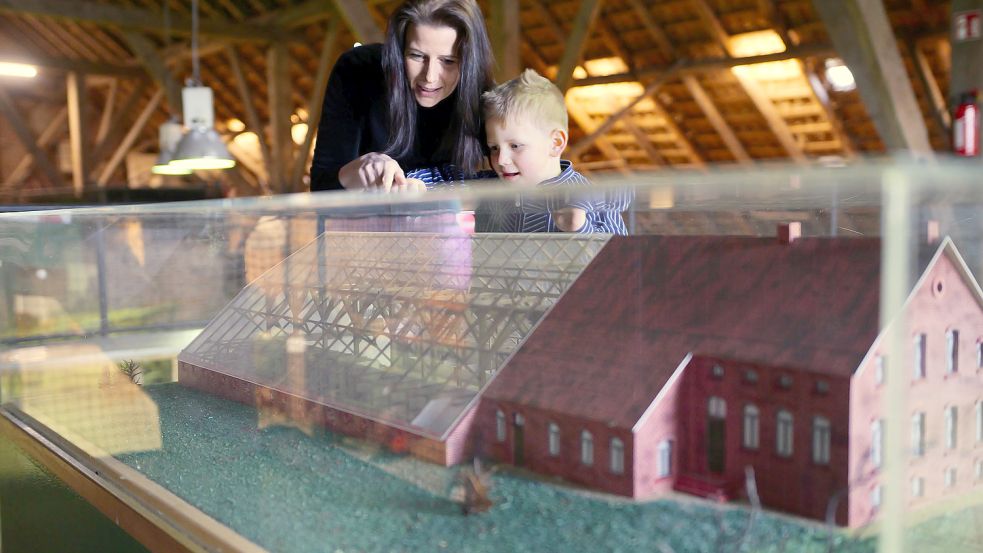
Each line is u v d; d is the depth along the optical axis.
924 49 6.36
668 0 7.46
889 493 0.50
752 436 0.57
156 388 1.18
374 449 0.84
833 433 0.53
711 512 0.58
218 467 0.97
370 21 6.85
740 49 7.64
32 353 1.57
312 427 0.93
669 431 0.61
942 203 0.57
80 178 13.18
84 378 1.34
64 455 1.36
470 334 0.76
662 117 9.25
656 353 0.63
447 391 0.77
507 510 0.68
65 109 15.23
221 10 10.51
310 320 0.96
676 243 0.64
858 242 0.54
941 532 0.58
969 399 0.60
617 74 8.73
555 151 1.54
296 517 0.79
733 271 0.60
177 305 1.17
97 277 1.31
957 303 0.59
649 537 0.61
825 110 7.74
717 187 0.54
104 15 9.57
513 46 5.89
